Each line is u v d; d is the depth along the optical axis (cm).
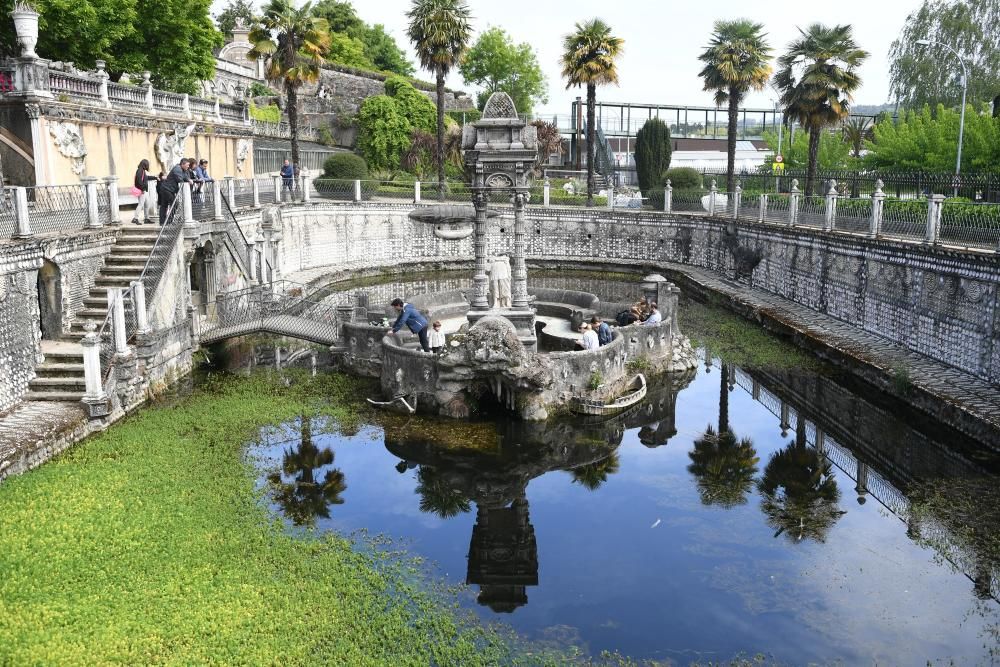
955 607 972
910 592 1007
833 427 1627
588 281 3500
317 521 1170
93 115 2247
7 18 2358
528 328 1822
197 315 1964
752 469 1423
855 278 2223
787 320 2336
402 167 4891
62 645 804
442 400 1602
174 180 1958
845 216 2341
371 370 1856
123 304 1570
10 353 1417
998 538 1128
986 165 3288
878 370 1777
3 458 1179
